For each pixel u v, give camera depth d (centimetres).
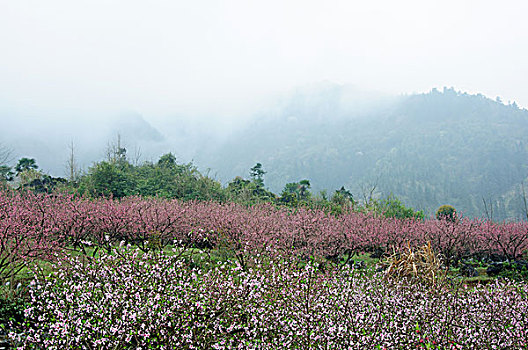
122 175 2011
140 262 630
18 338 516
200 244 1233
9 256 783
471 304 639
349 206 2025
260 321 550
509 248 1469
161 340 517
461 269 1290
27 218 1011
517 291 726
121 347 523
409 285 754
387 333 548
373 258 1455
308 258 1149
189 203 1661
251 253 998
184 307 543
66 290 563
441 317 608
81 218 1120
